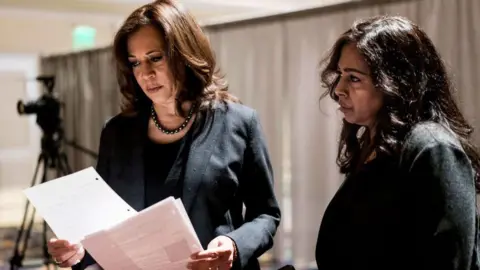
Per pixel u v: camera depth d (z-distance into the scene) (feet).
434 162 3.16
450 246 3.06
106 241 3.77
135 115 4.80
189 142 4.58
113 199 4.33
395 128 3.43
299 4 13.66
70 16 13.65
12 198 15.21
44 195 4.25
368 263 3.44
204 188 4.42
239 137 4.67
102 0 13.41
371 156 3.77
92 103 13.85
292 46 9.20
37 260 12.25
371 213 3.44
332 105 8.65
